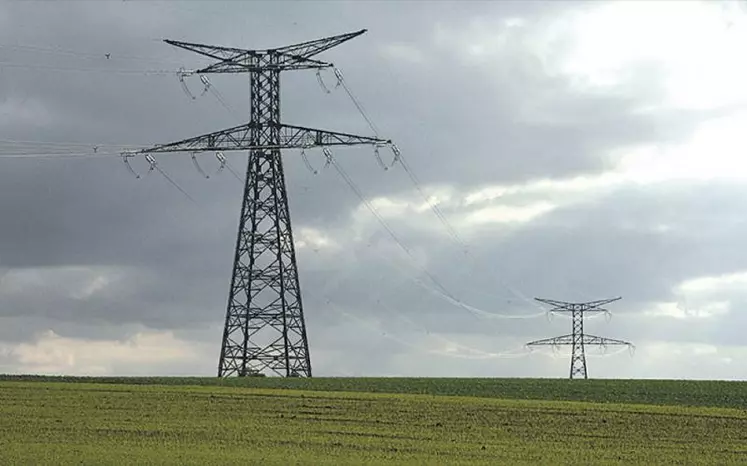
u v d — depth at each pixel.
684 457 58.44
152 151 95.06
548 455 57.59
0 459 52.56
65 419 68.56
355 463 53.09
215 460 53.03
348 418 71.62
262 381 97.56
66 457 53.31
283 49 96.56
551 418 73.44
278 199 98.44
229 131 96.25
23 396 81.81
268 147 96.06
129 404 77.38
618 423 71.69
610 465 54.94
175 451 55.88
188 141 95.44
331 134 95.75
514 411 76.81
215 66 96.44
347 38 95.25
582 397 90.62
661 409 80.12
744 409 82.06
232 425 67.19
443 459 55.19
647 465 55.47
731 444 63.78
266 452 56.28
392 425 68.50
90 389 87.88
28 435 61.34
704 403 87.44
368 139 95.00
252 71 96.94
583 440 63.94
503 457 56.50
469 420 71.62
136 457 53.56
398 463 53.41
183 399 80.81
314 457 54.88
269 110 97.00
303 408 76.62
